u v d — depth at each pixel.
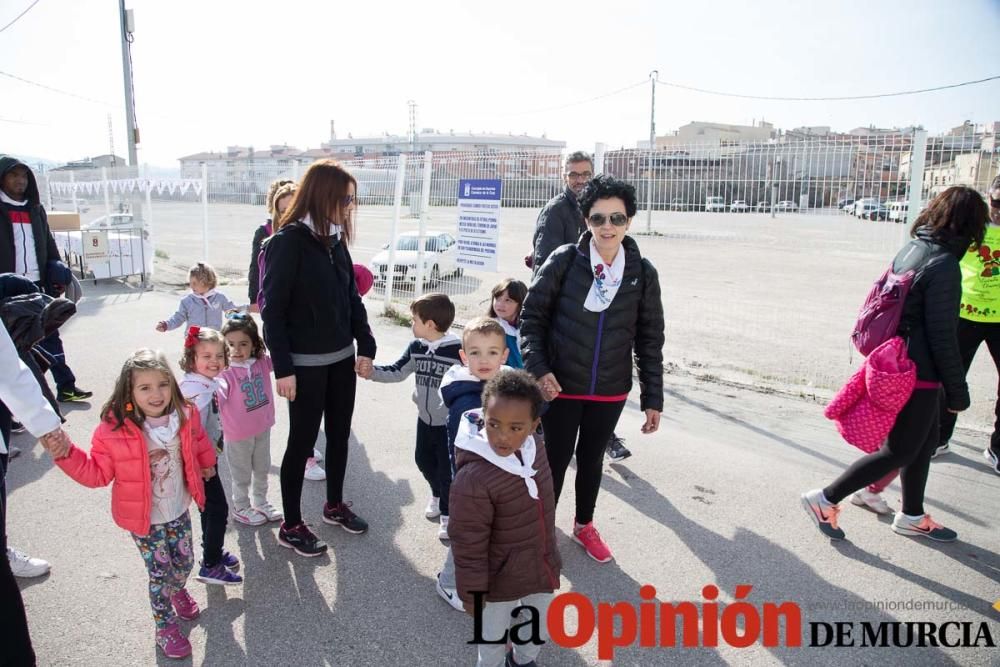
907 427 3.33
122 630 2.76
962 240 3.25
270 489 4.14
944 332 3.19
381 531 3.61
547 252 4.68
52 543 3.43
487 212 7.62
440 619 2.88
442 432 3.49
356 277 3.81
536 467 2.38
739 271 15.73
